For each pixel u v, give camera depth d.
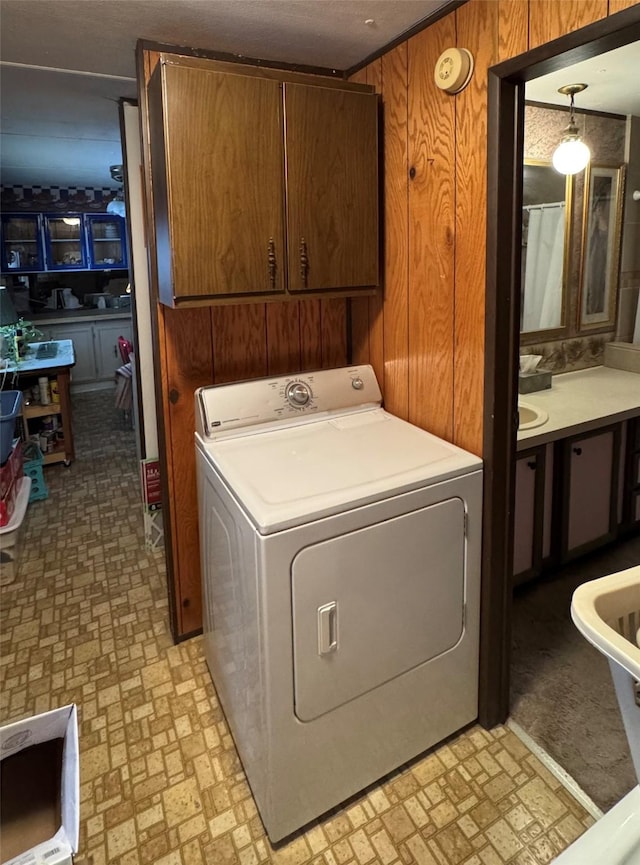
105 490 3.96
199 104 1.62
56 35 1.81
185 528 2.28
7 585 2.80
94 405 6.08
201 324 2.11
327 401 2.08
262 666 1.46
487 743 1.87
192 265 1.69
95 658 2.30
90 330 6.53
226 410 1.92
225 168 1.68
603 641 0.95
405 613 1.66
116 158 4.46
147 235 1.98
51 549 3.16
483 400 1.70
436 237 1.78
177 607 2.35
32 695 2.11
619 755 1.80
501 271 1.59
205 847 1.56
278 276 1.83
